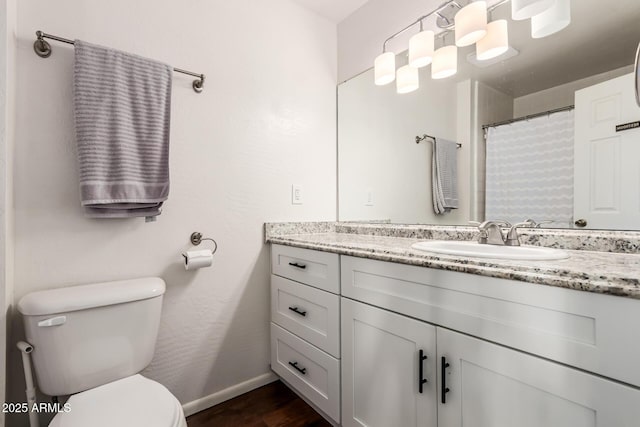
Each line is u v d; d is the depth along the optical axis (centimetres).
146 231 133
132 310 112
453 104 147
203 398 151
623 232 101
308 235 182
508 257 87
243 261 163
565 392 67
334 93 206
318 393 136
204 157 150
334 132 205
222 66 156
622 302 60
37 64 111
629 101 101
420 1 161
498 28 127
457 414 86
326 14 198
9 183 98
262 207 170
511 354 75
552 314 69
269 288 174
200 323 149
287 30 182
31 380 98
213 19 154
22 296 108
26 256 109
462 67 144
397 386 103
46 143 112
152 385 101
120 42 128
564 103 114
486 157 136
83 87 111
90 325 104
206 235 150
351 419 120
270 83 174
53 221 114
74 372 101
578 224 111
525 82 124
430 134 157
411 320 98
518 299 74
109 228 125
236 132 160
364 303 115
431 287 93
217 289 154
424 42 146
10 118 99
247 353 166
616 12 104
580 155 111
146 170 122
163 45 139
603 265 75
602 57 106
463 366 85
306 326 143
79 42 111
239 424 140
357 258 117
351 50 198
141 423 81
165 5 140
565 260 85
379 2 181
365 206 188
